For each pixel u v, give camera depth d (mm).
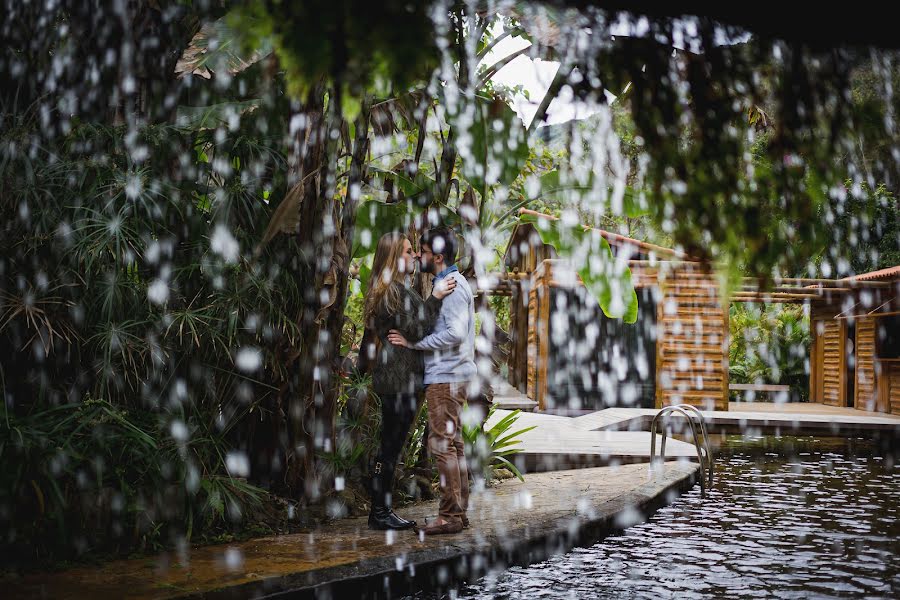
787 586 3457
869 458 9438
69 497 3342
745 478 7254
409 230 5129
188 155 4477
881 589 3418
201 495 3789
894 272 12727
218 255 4113
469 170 4945
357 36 881
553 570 3717
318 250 4242
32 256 3727
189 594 2787
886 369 14445
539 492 5402
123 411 3672
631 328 14180
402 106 5066
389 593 3242
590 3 1028
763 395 19156
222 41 3309
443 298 3936
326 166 4195
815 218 1332
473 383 5102
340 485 4449
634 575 3637
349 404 4805
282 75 4027
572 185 5598
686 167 1312
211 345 4023
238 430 4379
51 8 4328
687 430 11297
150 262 3969
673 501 5793
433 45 893
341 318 4445
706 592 3355
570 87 1244
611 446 7758
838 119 1210
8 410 3549
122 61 4453
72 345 3771
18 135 3930
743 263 1373
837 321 16984
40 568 3141
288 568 3178
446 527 3885
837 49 915
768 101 1231
